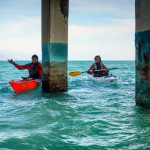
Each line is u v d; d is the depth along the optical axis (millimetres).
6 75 15000
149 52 4457
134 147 2896
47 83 7688
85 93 7352
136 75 4988
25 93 7328
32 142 3082
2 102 5785
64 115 4441
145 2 4477
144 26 4539
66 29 7598
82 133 3422
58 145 2990
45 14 7582
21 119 4152
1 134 3363
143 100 4832
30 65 8477
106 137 3250
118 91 7770
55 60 7523
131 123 3875
